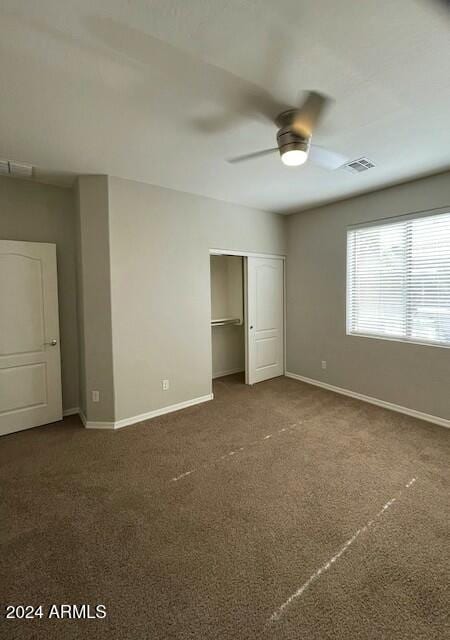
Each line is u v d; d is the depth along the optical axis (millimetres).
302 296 4641
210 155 2615
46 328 3258
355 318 3994
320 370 4465
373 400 3795
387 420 3309
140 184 3252
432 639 1229
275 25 1326
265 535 1772
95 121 2076
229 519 1900
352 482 2254
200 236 3775
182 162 2752
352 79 1679
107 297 3109
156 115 2012
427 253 3230
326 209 4191
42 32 1347
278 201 3998
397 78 1676
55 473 2393
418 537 1745
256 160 2701
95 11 1257
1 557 1624
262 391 4293
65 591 1442
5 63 1521
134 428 3180
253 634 1258
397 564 1573
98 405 3188
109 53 1471
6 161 2711
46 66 1549
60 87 1718
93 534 1783
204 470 2422
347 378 4094
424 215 3186
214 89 1755
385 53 1493
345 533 1782
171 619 1319
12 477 2342
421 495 2102
